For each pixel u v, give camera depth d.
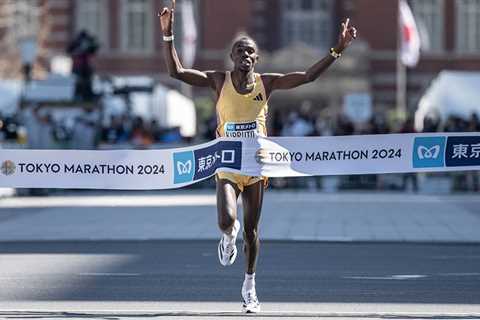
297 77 27.47
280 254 44.41
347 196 80.75
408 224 57.75
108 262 41.34
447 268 39.50
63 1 143.75
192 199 78.56
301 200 76.06
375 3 142.00
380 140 29.55
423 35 141.12
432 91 99.25
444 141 29.75
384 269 39.09
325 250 46.12
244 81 27.56
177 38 142.25
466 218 61.31
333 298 31.67
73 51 98.06
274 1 145.25
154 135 96.00
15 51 137.38
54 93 96.44
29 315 28.36
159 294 32.50
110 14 144.38
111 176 29.50
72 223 59.03
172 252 45.09
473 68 143.38
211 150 28.09
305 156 28.92
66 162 29.52
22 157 29.55
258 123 27.81
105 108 103.69
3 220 61.19
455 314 28.64
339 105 135.00
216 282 35.22
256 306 28.52
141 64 144.38
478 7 143.88
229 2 143.50
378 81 141.62
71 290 33.41
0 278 36.50
